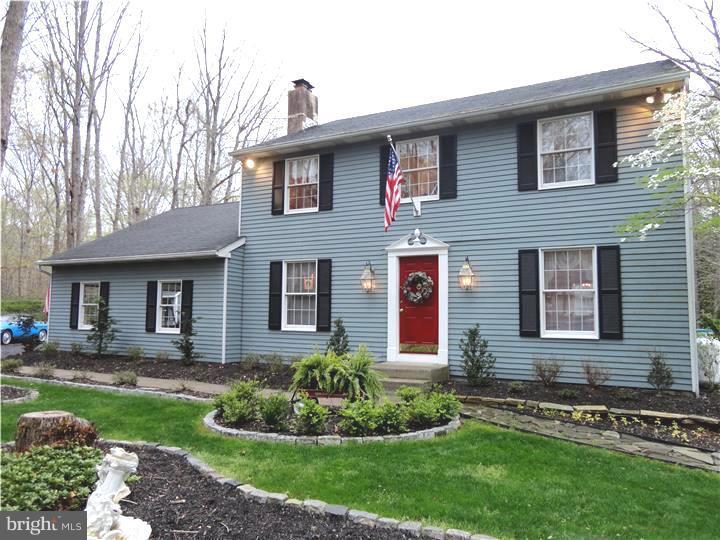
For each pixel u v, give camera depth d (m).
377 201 9.89
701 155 6.97
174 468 4.16
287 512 3.35
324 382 6.01
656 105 7.66
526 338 8.28
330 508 3.33
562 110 8.31
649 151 6.93
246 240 11.38
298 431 5.23
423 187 9.58
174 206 22.28
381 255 9.71
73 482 3.18
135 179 23.86
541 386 7.69
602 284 7.80
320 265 10.37
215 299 10.94
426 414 5.48
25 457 3.46
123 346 12.19
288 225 10.87
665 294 7.39
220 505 3.42
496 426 5.77
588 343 7.84
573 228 8.09
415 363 8.91
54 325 13.44
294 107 13.67
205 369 10.16
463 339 8.75
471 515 3.32
